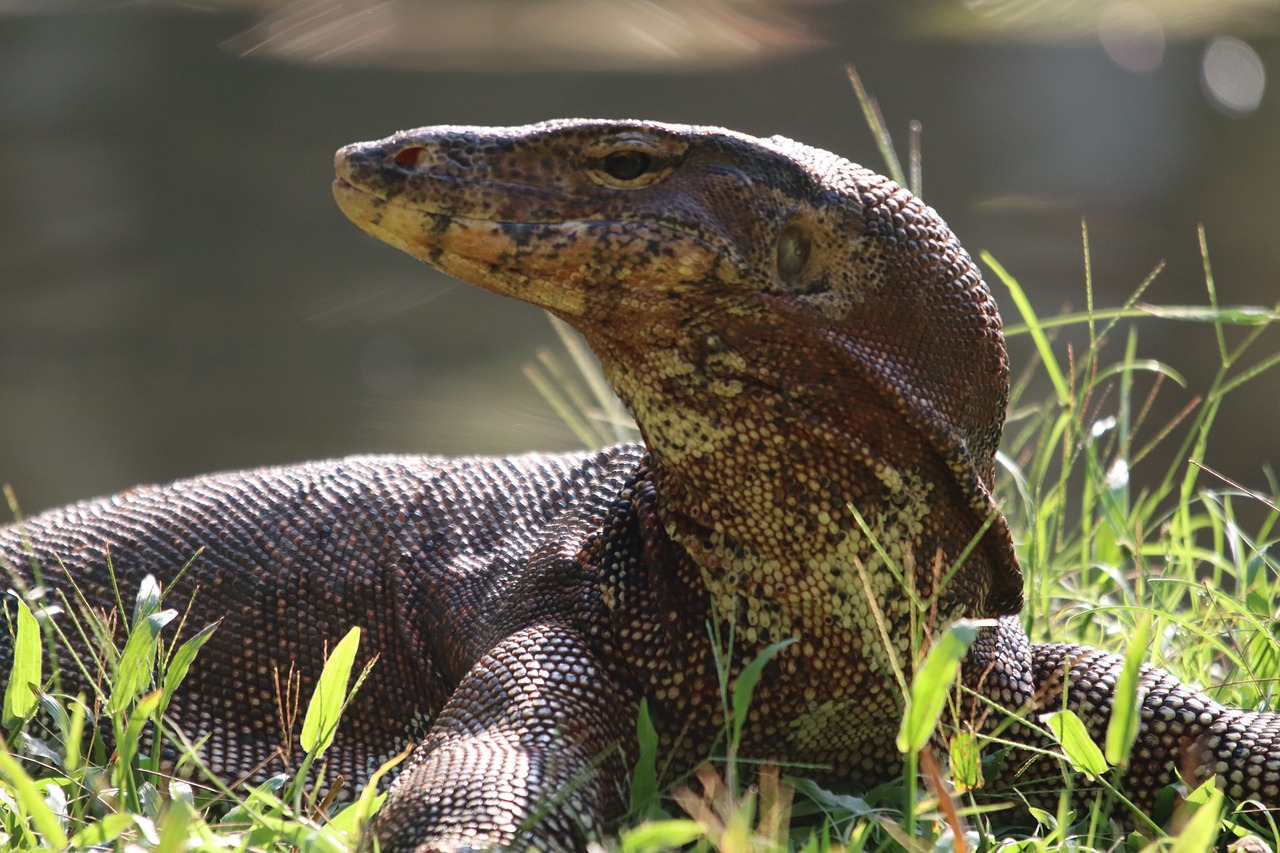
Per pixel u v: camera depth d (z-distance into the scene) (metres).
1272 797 7.18
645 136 6.56
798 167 6.71
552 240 6.49
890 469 6.72
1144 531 10.80
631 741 6.97
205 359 21.39
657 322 6.57
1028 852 6.50
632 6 36.78
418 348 21.83
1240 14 42.62
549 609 7.35
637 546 7.23
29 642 7.00
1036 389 18.42
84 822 6.51
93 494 17.19
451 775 6.42
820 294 6.65
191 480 8.85
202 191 31.05
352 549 8.16
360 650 7.94
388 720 7.86
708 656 6.94
